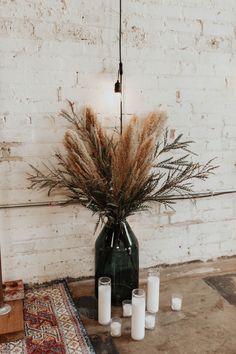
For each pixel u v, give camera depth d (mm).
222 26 1766
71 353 1183
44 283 1690
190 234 1917
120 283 1483
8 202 1567
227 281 1728
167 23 1668
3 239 1592
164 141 1640
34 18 1472
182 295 1584
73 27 1530
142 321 1256
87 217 1702
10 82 1483
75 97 1585
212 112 1828
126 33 1611
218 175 1904
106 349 1213
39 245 1651
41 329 1310
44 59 1514
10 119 1510
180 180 1591
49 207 1631
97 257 1492
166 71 1709
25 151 1551
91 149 1409
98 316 1372
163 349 1219
